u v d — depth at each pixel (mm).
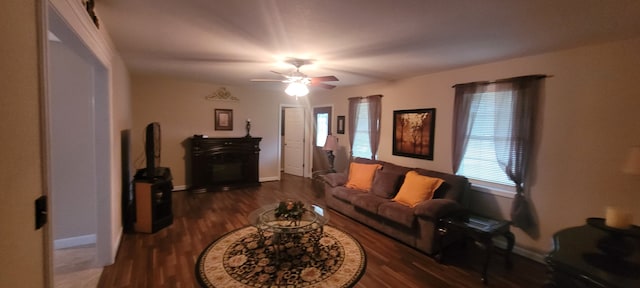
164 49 2969
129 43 2758
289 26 2217
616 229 1649
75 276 2434
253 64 3639
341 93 5785
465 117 3514
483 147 3434
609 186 2500
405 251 3104
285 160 7395
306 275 2547
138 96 4918
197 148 5320
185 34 2463
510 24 2096
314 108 6652
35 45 1011
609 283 1195
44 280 1093
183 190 5504
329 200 4578
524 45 2605
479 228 2645
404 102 4434
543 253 2916
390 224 3414
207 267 2631
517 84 3016
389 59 3205
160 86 5121
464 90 3518
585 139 2627
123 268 2580
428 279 2555
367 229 3713
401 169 4109
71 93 2879
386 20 2061
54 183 2891
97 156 2549
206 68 4000
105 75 2518
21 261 902
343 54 3020
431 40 2504
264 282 2416
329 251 3041
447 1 1729
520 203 2992
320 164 6570
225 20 2125
